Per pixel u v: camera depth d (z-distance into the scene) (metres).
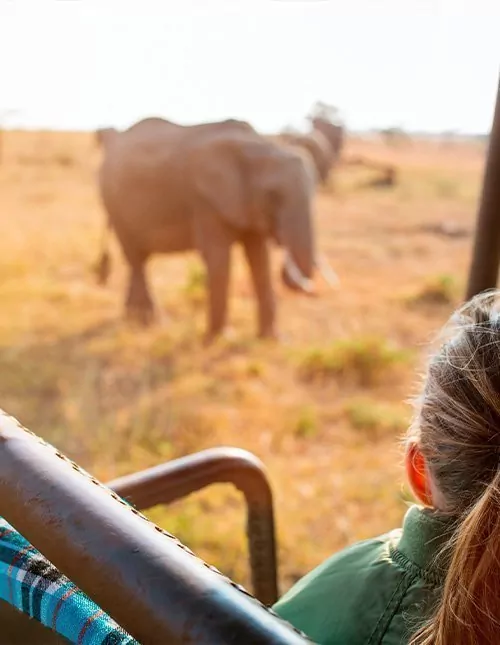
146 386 5.36
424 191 21.47
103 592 0.52
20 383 5.32
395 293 8.71
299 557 3.36
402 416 4.90
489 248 1.24
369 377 5.64
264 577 1.41
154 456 4.30
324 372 5.72
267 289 6.87
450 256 11.84
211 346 6.43
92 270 9.60
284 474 4.17
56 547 0.56
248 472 1.34
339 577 0.97
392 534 1.01
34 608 0.74
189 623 0.46
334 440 4.67
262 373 5.70
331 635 0.94
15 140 27.03
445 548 0.79
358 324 7.35
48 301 7.95
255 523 1.39
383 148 42.53
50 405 5.03
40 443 0.65
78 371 5.68
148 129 7.66
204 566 0.52
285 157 6.90
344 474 4.21
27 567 0.76
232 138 6.93
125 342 6.44
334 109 21.92
